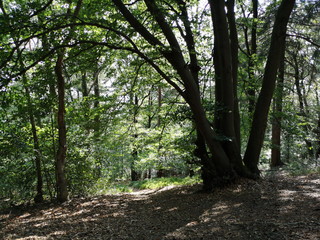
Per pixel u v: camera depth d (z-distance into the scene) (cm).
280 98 1489
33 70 1087
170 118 1115
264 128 1032
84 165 1170
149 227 632
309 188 823
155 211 798
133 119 1330
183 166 1455
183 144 1120
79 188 1194
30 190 1112
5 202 1069
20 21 719
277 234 477
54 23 870
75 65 1002
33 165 1093
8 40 958
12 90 938
